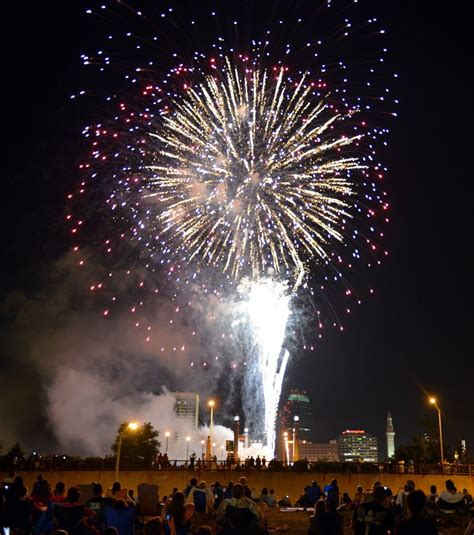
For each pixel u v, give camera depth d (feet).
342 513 107.65
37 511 68.80
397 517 78.74
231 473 194.70
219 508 59.06
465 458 261.65
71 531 60.59
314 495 131.54
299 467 200.54
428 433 289.12
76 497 62.03
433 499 93.97
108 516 63.72
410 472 201.67
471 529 62.03
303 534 101.86
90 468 192.85
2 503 67.92
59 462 191.83
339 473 196.34
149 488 78.54
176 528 68.18
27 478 184.44
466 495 104.63
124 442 253.85
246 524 58.08
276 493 193.36
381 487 57.93
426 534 44.52
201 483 90.33
